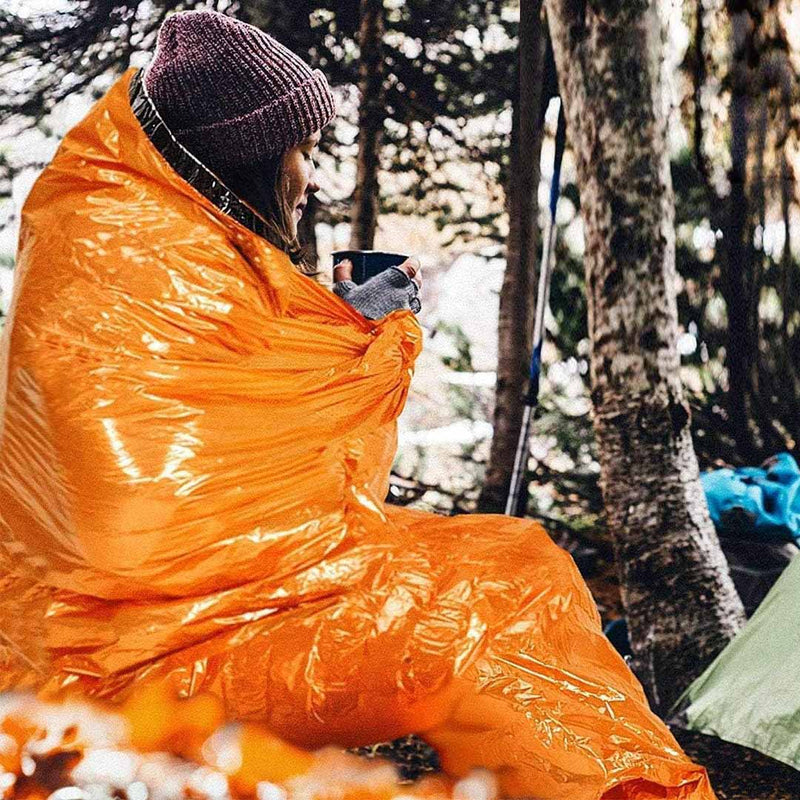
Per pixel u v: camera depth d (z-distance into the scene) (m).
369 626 2.03
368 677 2.03
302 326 2.06
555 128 4.24
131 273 1.95
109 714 2.00
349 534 2.08
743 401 6.94
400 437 7.20
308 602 2.04
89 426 1.88
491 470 6.28
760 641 3.25
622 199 3.97
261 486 1.99
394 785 2.11
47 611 2.00
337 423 2.07
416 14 6.53
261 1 6.24
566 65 4.07
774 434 6.91
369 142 6.46
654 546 3.96
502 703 2.02
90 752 1.99
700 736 3.60
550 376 7.01
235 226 2.04
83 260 1.95
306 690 2.01
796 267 6.66
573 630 2.15
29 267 1.97
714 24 5.80
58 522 1.92
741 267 6.74
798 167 6.18
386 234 7.23
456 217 7.02
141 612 1.98
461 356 7.44
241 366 1.99
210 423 1.95
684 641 3.89
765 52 5.80
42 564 1.97
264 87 2.09
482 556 2.15
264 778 2.03
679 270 6.98
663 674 3.89
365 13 6.30
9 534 1.99
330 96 2.18
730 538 4.66
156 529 1.90
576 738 2.00
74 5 6.22
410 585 2.07
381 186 7.04
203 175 2.10
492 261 7.34
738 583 4.46
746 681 3.19
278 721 2.02
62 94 6.34
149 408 1.91
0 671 2.05
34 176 6.40
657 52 3.98
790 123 6.00
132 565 1.92
